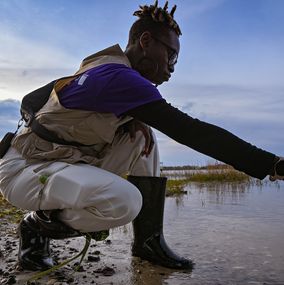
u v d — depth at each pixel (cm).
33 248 237
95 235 219
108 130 214
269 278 224
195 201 646
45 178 209
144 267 247
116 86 200
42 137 219
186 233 359
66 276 227
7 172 224
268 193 792
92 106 204
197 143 195
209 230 372
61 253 285
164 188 259
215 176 1293
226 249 295
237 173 1298
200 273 235
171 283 217
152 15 229
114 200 204
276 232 355
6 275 227
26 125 228
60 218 215
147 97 198
